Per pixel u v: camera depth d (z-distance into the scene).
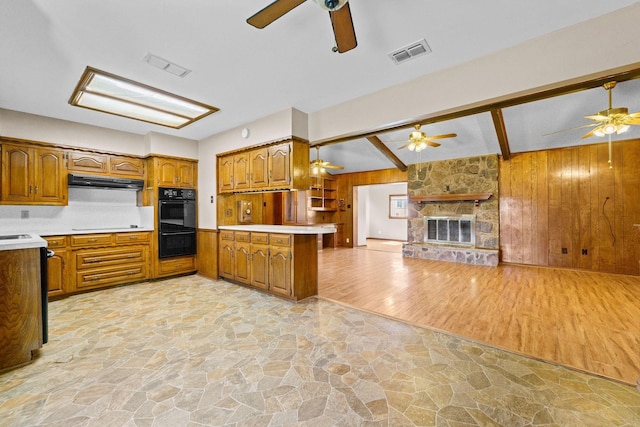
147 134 4.34
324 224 8.45
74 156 3.78
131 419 1.50
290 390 1.75
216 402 1.64
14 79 2.60
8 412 1.55
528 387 1.77
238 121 3.87
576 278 4.55
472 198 5.89
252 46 2.13
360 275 4.81
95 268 3.76
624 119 3.00
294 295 3.37
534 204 5.57
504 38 2.08
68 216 3.94
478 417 1.52
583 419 1.49
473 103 2.37
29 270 2.08
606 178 4.96
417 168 6.93
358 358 2.11
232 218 4.62
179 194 4.55
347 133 3.21
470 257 5.82
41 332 2.12
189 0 1.64
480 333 2.52
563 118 4.17
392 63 2.41
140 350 2.23
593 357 2.11
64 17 1.78
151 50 2.17
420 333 2.53
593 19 1.88
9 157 3.30
